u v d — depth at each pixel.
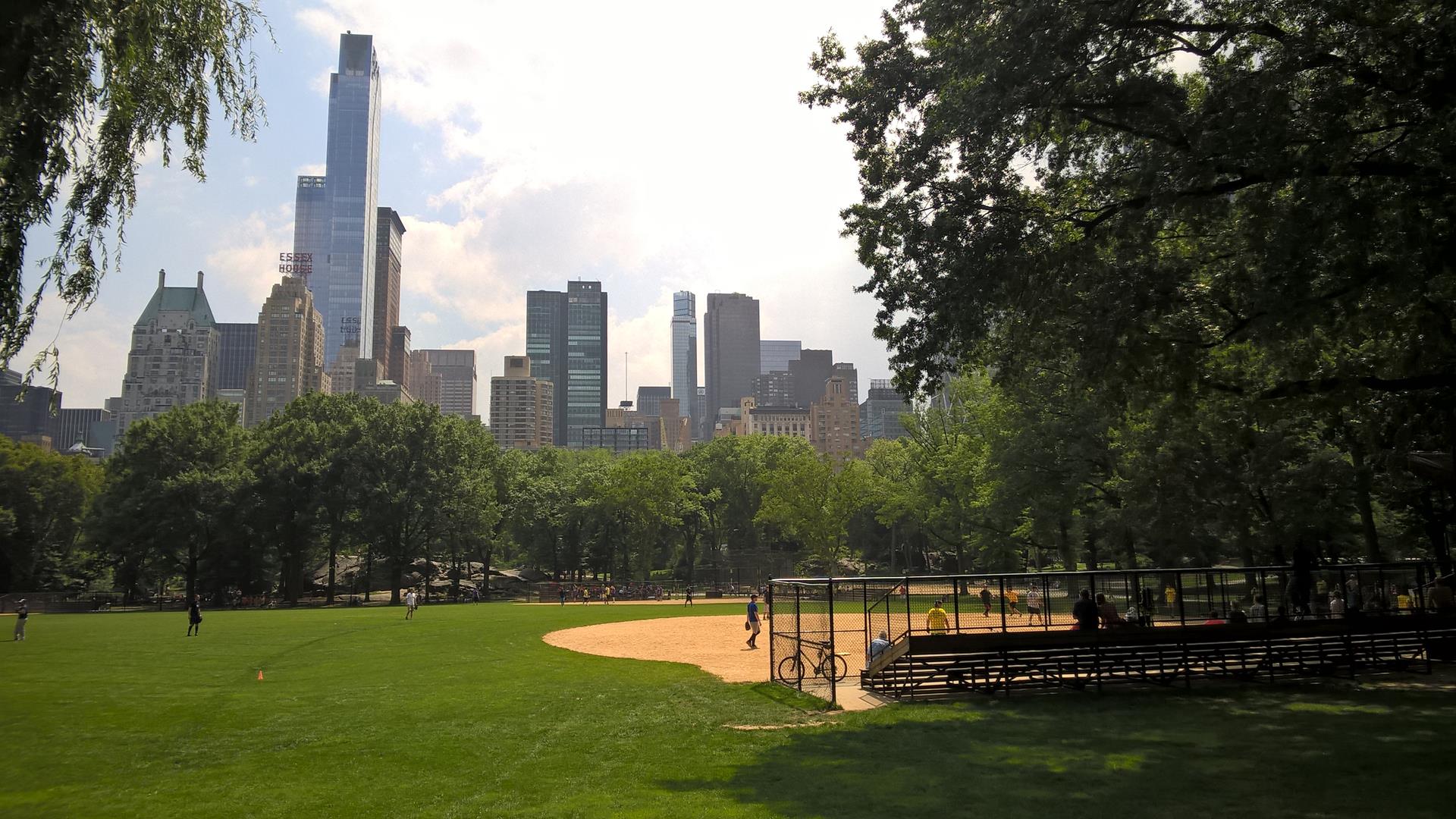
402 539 93.56
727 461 115.62
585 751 15.27
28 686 24.12
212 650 33.69
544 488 102.75
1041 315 17.73
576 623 46.38
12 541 88.12
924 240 18.84
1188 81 20.28
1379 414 21.95
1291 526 31.56
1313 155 13.30
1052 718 16.55
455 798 12.33
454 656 30.66
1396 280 13.99
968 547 71.06
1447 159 13.19
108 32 12.45
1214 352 20.52
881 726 16.31
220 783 13.71
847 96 20.22
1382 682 20.17
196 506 82.25
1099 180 18.50
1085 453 43.91
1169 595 28.19
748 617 33.97
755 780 12.66
